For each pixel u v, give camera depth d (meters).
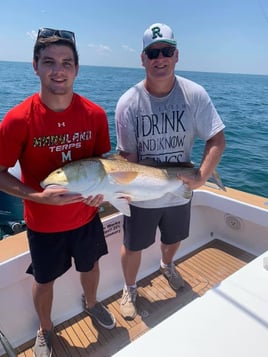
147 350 1.07
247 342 1.10
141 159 2.24
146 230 2.31
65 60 1.60
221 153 2.18
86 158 1.78
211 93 29.48
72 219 1.90
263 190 6.00
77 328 2.25
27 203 1.85
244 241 3.09
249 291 1.32
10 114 1.64
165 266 2.69
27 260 2.14
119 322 2.31
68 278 2.39
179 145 2.22
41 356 1.99
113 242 2.63
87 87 29.45
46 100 1.66
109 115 12.98
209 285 2.64
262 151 8.57
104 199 1.83
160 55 1.98
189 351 1.07
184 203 2.35
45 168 1.78
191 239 3.14
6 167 1.71
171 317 1.20
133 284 2.46
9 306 2.12
